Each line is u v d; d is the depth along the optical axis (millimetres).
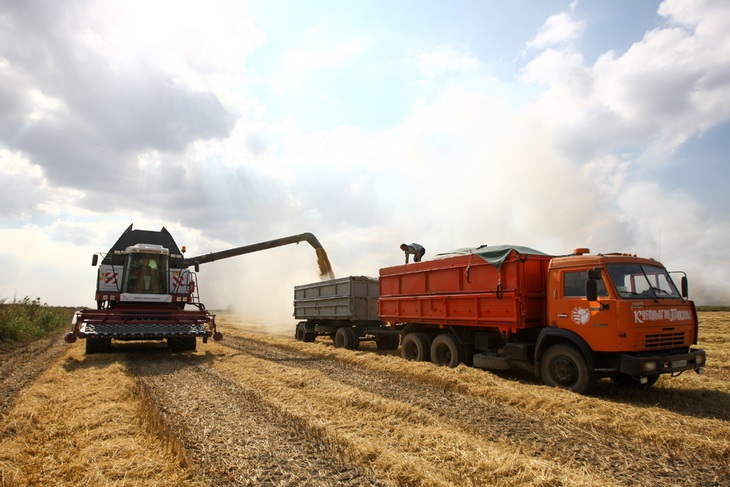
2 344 14562
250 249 20375
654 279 8406
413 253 13469
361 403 6855
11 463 4461
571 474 4352
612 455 5020
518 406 7082
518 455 4812
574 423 6137
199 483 4156
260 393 7754
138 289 14133
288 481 4238
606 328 7754
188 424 5953
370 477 4336
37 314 21094
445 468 4500
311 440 5336
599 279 8008
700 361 8195
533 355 9211
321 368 10844
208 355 13148
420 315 12109
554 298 8727
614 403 6844
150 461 4520
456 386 8336
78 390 7852
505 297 9539
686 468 4699
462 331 11000
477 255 10336
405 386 8664
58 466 4508
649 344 7695
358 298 14742
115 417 6039
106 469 4359
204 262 19562
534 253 9750
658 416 6094
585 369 7930
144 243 16312
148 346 15531
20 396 7566
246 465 4594
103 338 12992
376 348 16016
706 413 6895
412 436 5406
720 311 34969
